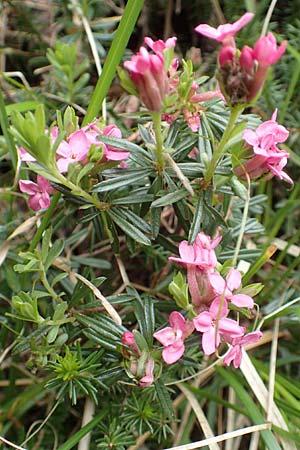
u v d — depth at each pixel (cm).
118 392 23
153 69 17
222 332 19
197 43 28
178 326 19
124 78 18
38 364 21
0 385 24
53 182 20
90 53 26
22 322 23
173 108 19
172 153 20
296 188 26
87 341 23
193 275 19
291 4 27
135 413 22
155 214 20
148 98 18
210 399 24
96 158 19
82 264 25
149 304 21
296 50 26
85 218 20
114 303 21
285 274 25
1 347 23
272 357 24
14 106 24
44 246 20
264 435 22
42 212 23
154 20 28
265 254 23
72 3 25
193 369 23
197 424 25
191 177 20
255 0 28
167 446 24
